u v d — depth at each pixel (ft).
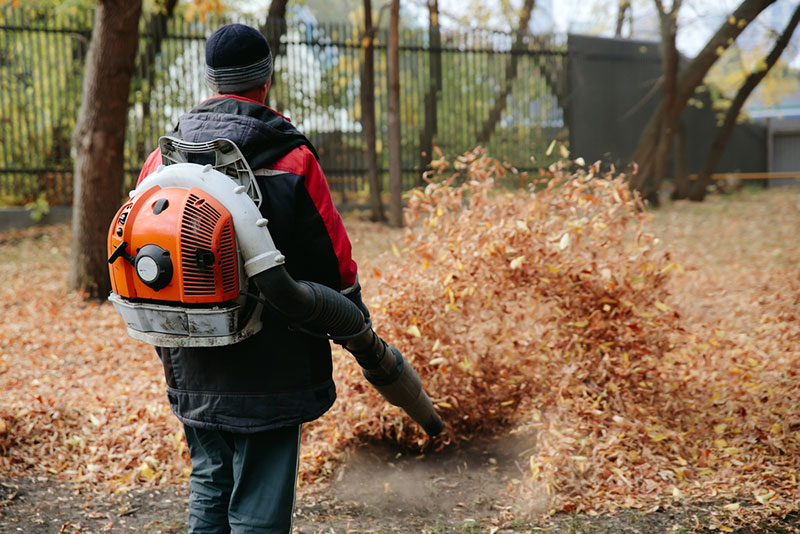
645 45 51.19
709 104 60.03
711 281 25.73
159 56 38.88
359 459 11.92
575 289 12.51
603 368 12.42
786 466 10.95
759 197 50.85
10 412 13.05
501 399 13.07
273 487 6.25
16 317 22.40
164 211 5.81
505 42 44.70
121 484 11.10
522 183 13.55
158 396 15.01
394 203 39.24
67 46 38.04
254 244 5.81
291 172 6.07
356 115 42.88
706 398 13.52
